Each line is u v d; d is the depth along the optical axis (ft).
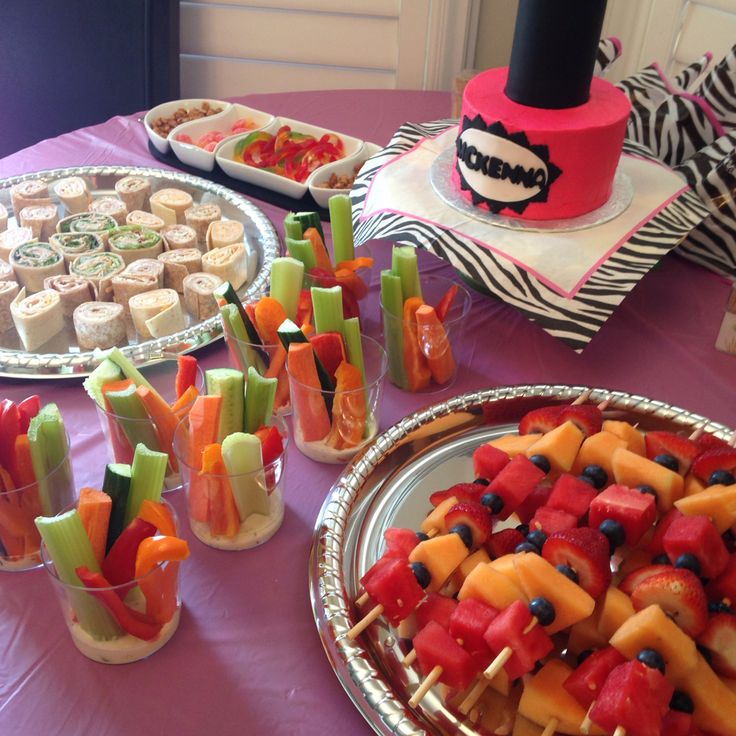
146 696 2.44
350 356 3.25
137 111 6.92
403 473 3.16
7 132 6.87
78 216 4.73
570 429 2.93
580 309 3.59
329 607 2.58
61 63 6.67
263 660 2.55
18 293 4.09
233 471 2.72
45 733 2.33
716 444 2.93
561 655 2.57
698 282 4.39
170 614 2.55
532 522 2.71
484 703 2.44
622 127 3.76
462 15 7.57
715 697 2.31
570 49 3.56
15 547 2.74
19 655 2.54
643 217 3.97
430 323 3.41
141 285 4.12
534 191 3.82
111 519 2.52
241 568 2.85
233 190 5.16
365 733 2.37
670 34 7.20
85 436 3.37
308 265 3.65
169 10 6.68
